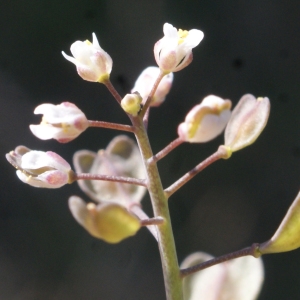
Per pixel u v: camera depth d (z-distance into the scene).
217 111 0.10
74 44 0.10
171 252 0.10
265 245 0.10
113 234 0.10
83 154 0.11
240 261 0.11
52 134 0.10
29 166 0.10
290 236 0.10
